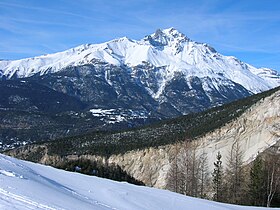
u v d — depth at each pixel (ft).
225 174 195.52
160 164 245.04
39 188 60.95
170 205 77.30
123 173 192.13
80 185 78.23
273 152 181.68
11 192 53.31
